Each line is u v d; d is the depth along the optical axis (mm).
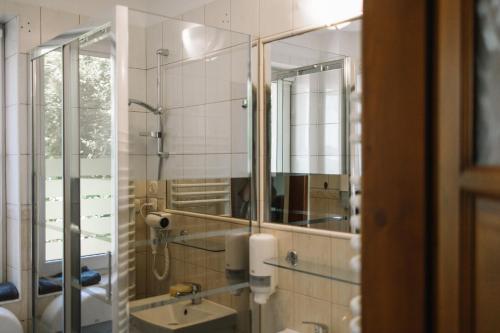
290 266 1822
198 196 1933
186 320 1901
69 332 1992
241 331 2059
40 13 2305
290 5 1912
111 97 1724
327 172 1761
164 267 1836
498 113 407
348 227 1676
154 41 1786
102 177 1782
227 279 2023
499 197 401
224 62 2000
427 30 458
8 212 2414
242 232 2062
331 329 1745
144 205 1773
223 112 2002
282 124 1951
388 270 497
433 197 455
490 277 420
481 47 418
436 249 453
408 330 478
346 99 1689
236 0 2152
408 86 473
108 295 1756
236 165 2047
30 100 2287
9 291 2275
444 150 442
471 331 430
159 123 1807
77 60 1922
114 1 2568
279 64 1963
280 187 1960
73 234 1970
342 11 1714
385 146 497
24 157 2295
